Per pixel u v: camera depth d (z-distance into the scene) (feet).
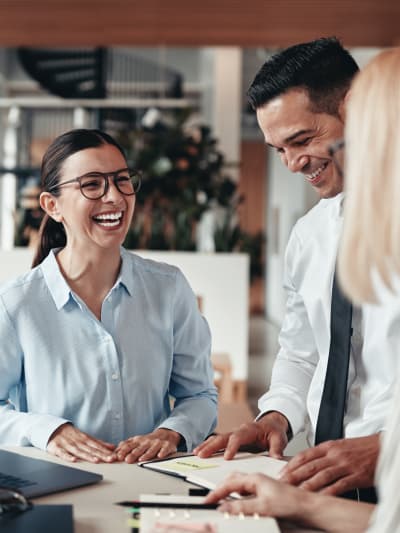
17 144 40.65
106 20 21.27
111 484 4.83
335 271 5.82
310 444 6.27
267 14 20.44
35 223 20.42
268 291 54.29
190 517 4.00
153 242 20.39
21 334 6.26
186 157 21.47
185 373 6.85
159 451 5.63
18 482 4.69
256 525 3.88
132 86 44.93
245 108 48.14
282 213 46.01
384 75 3.44
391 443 3.43
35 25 21.83
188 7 19.98
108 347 6.31
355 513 3.99
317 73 5.47
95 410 6.29
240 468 5.08
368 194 3.37
